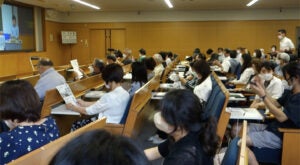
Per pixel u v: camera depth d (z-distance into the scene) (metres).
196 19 12.53
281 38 7.62
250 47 12.30
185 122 1.39
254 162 2.17
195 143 1.37
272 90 3.91
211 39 12.54
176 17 12.65
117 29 13.13
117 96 3.00
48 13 12.02
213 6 11.32
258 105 3.71
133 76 3.79
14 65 9.91
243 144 1.39
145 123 4.29
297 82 2.61
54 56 12.66
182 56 12.80
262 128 2.89
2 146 1.34
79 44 13.44
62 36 12.88
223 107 2.61
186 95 1.43
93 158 0.47
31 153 1.18
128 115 2.89
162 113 1.43
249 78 5.23
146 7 11.59
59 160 0.49
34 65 9.03
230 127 3.09
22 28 10.59
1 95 1.47
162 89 4.97
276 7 11.67
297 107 2.56
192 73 5.29
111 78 3.01
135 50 13.09
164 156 1.66
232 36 12.38
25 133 1.41
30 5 10.94
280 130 2.58
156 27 12.84
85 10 12.63
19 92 1.48
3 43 9.48
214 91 3.33
